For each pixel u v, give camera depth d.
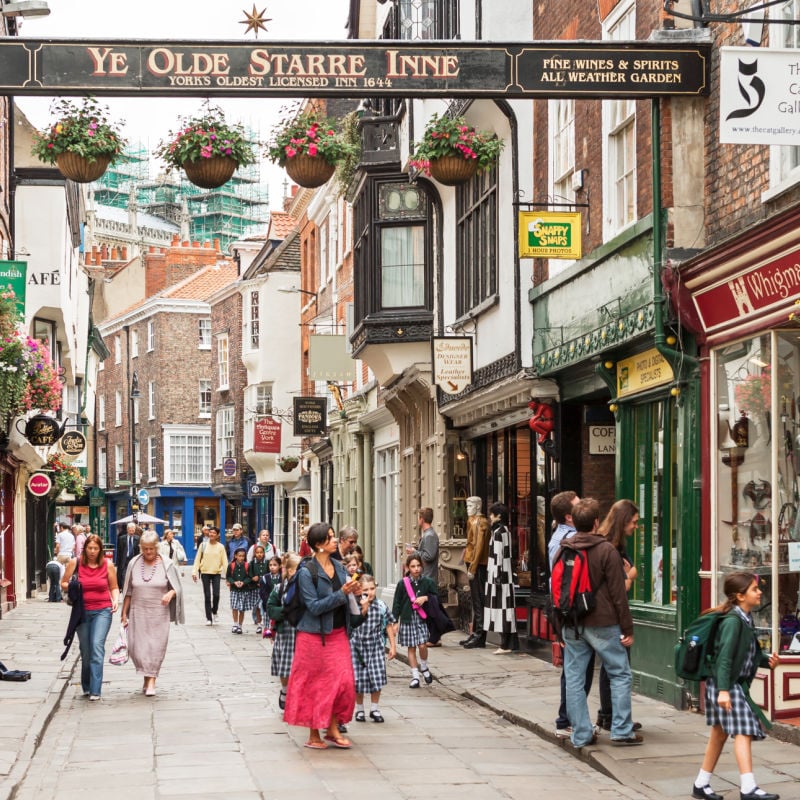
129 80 16.80
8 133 42.09
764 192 16.14
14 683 22.52
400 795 13.04
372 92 17.02
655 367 19.36
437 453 33.91
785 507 16.25
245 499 86.50
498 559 26.70
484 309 28.25
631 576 15.77
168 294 98.81
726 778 13.43
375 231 37.03
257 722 18.16
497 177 27.48
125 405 105.81
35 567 55.62
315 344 46.47
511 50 17.27
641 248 19.17
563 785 13.55
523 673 23.12
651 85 17.64
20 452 42.75
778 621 16.14
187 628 37.62
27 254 42.16
